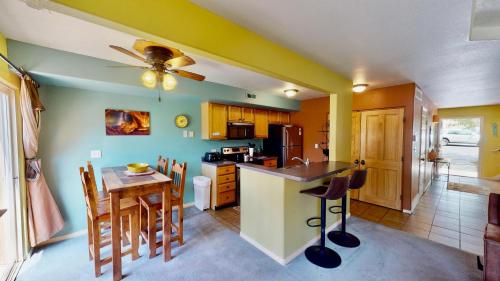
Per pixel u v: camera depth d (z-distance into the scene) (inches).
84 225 109.7
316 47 82.9
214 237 106.2
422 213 139.0
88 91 110.7
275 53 79.4
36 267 81.5
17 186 83.0
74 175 106.9
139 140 129.0
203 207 144.1
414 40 75.5
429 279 74.9
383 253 91.0
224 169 148.4
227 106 163.0
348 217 130.6
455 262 84.4
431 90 159.6
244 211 104.4
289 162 194.2
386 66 103.2
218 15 61.6
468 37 71.8
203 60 94.8
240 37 67.6
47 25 65.0
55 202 98.4
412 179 139.3
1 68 69.2
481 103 223.9
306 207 96.0
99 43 77.9
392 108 144.3
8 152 80.8
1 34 70.1
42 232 90.7
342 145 123.9
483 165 241.6
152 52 69.4
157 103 136.0
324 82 105.5
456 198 172.7
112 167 116.4
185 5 54.8
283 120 212.8
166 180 87.6
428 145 206.1
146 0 48.3
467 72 111.3
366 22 64.2
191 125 152.9
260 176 94.5
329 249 91.3
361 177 98.9
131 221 86.2
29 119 84.1
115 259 74.6
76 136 107.5
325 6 56.5
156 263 84.7
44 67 80.6
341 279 75.3
